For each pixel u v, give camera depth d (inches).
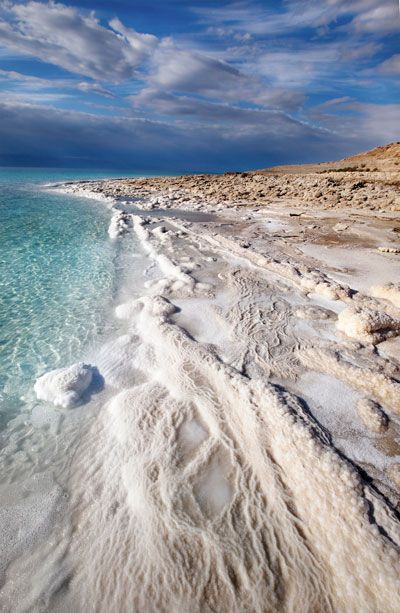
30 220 685.9
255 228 628.7
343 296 314.2
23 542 118.9
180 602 102.3
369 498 125.3
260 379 195.0
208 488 135.0
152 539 117.4
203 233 577.0
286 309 297.1
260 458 146.8
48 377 192.2
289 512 125.0
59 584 107.1
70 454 152.6
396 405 179.9
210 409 174.9
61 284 354.3
